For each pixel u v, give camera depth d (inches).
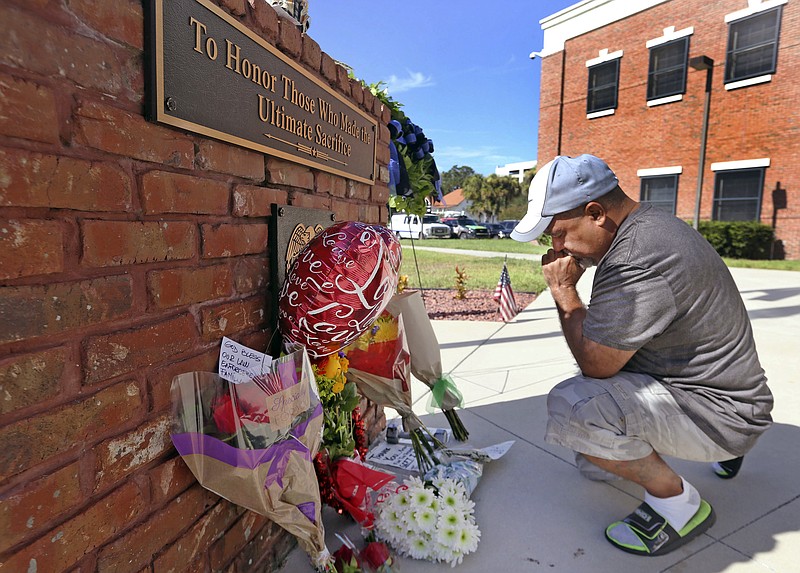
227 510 55.4
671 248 65.8
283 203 64.9
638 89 619.5
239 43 53.0
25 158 31.6
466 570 66.3
